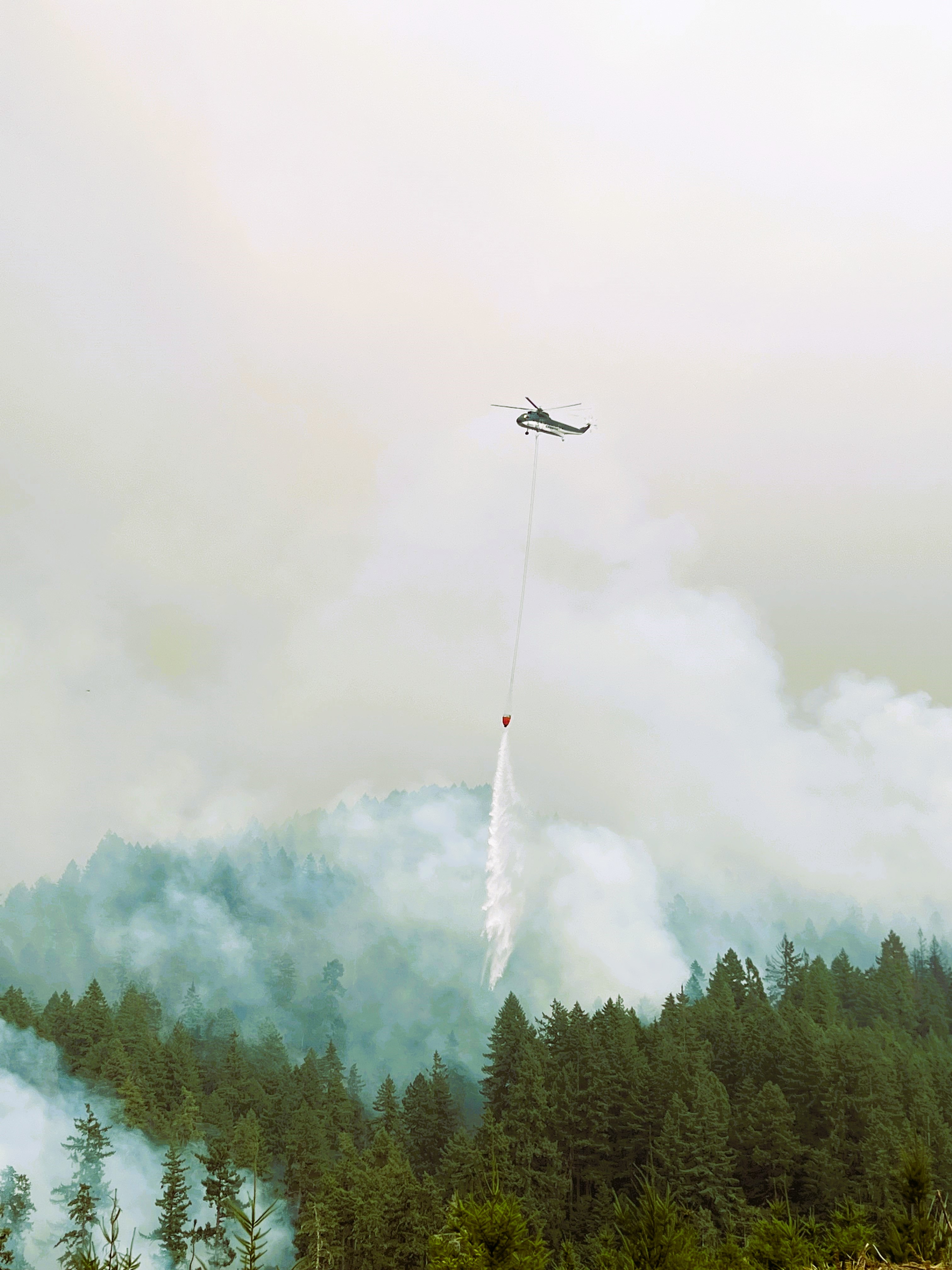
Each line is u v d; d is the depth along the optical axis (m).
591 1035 108.44
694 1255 31.45
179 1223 90.50
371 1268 76.69
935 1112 90.56
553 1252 80.12
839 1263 25.78
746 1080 96.88
